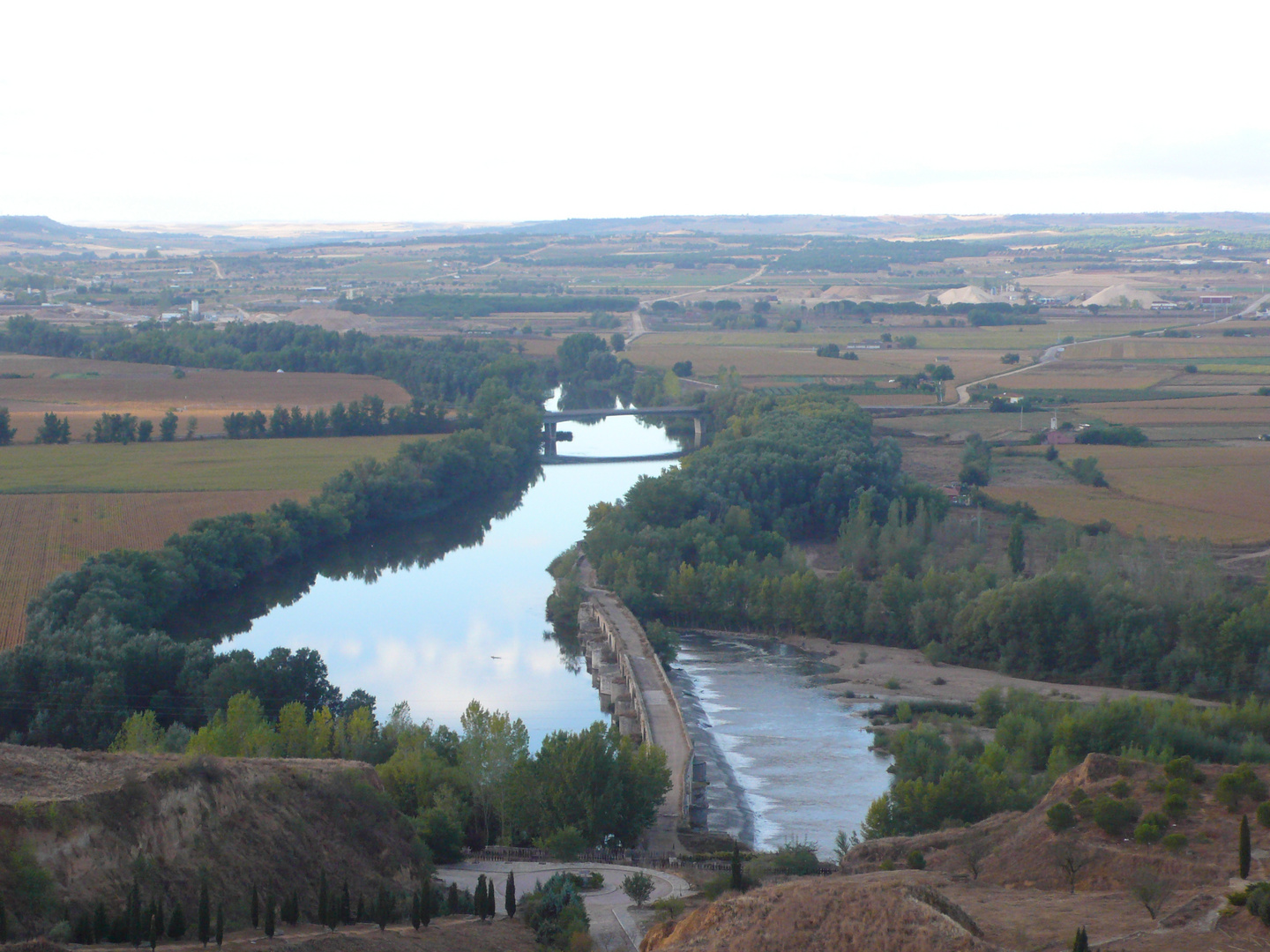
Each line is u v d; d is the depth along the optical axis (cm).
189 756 11162
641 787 14575
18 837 9162
